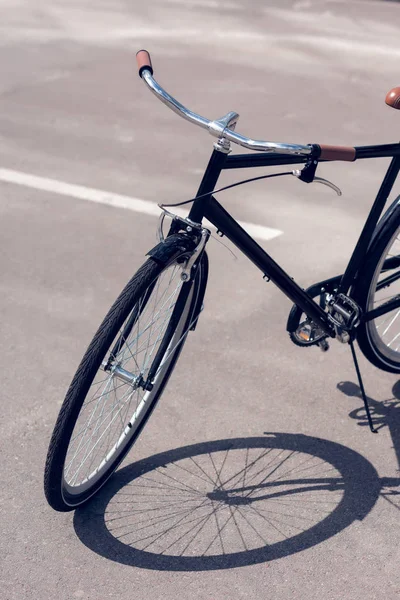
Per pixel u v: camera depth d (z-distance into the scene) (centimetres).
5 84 747
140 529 268
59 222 483
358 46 975
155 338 268
